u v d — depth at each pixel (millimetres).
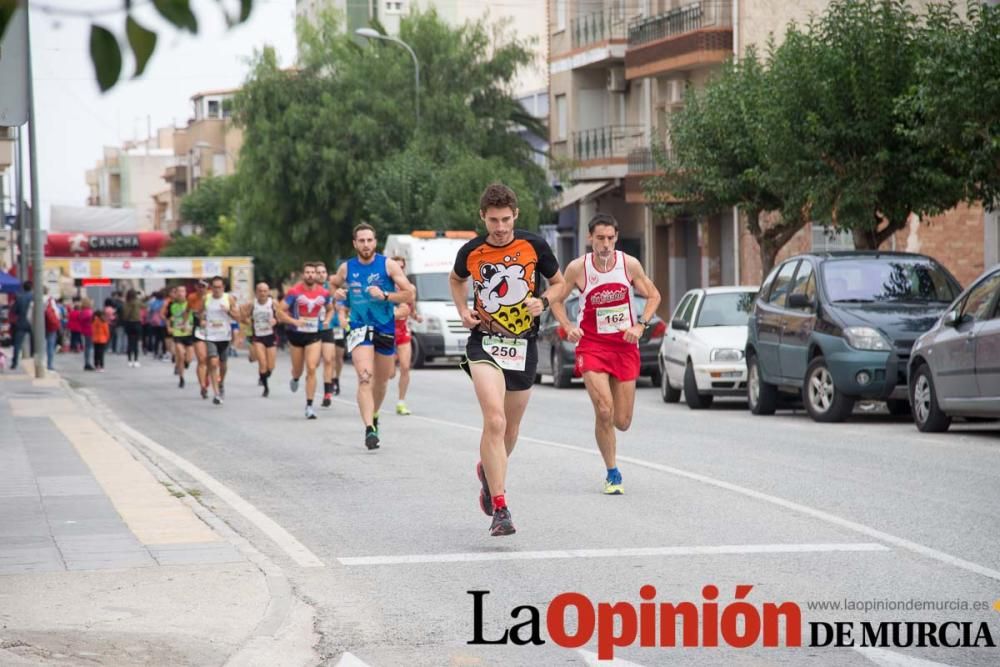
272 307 26109
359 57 48750
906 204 23938
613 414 11266
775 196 28188
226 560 8438
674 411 21500
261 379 26328
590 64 47594
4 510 10641
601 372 11203
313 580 8141
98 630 6719
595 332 11242
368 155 47500
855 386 17609
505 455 9414
